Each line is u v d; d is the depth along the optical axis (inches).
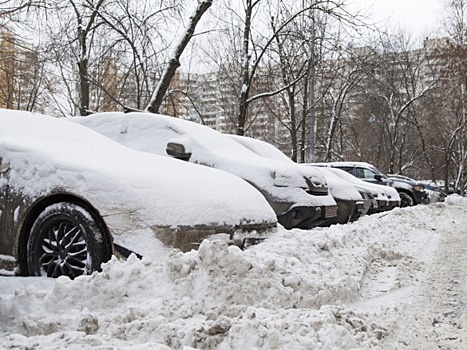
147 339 115.7
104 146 208.4
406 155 1844.2
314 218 278.2
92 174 173.2
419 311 165.6
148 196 171.0
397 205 626.8
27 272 178.4
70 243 171.2
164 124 289.7
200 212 175.6
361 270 212.8
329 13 623.8
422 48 1526.8
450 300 181.9
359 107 1596.9
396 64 1501.0
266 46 667.4
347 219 394.6
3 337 117.8
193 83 908.6
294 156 907.4
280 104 1122.7
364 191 482.9
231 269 144.0
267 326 117.9
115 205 168.2
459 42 1354.6
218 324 115.8
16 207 178.7
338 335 117.9
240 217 186.9
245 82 676.1
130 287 139.7
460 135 1497.3
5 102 845.2
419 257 275.6
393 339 133.1
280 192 268.1
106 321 124.1
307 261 193.8
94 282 138.9
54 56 591.8
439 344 132.3
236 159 275.9
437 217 538.9
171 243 167.0
